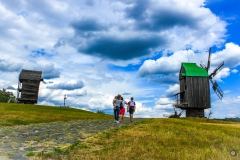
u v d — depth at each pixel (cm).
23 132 1888
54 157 1091
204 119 5806
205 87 6425
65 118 3791
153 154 1258
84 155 1163
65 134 1786
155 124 2348
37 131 1950
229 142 1758
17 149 1226
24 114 3697
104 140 1554
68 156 1127
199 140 1747
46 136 1683
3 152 1144
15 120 3103
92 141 1509
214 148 1497
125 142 1506
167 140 1641
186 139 1730
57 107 5962
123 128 2069
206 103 6372
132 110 2934
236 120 6056
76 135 1741
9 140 1507
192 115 6550
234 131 2473
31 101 6481
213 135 1991
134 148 1359
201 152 1352
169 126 2255
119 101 2789
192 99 6344
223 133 2177
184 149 1424
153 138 1662
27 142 1441
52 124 2664
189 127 2328
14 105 5109
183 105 6538
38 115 3759
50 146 1341
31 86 6469
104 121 3075
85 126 2348
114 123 2691
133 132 1823
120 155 1198
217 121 5581
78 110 6056
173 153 1299
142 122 2619
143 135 1734
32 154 1099
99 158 1120
